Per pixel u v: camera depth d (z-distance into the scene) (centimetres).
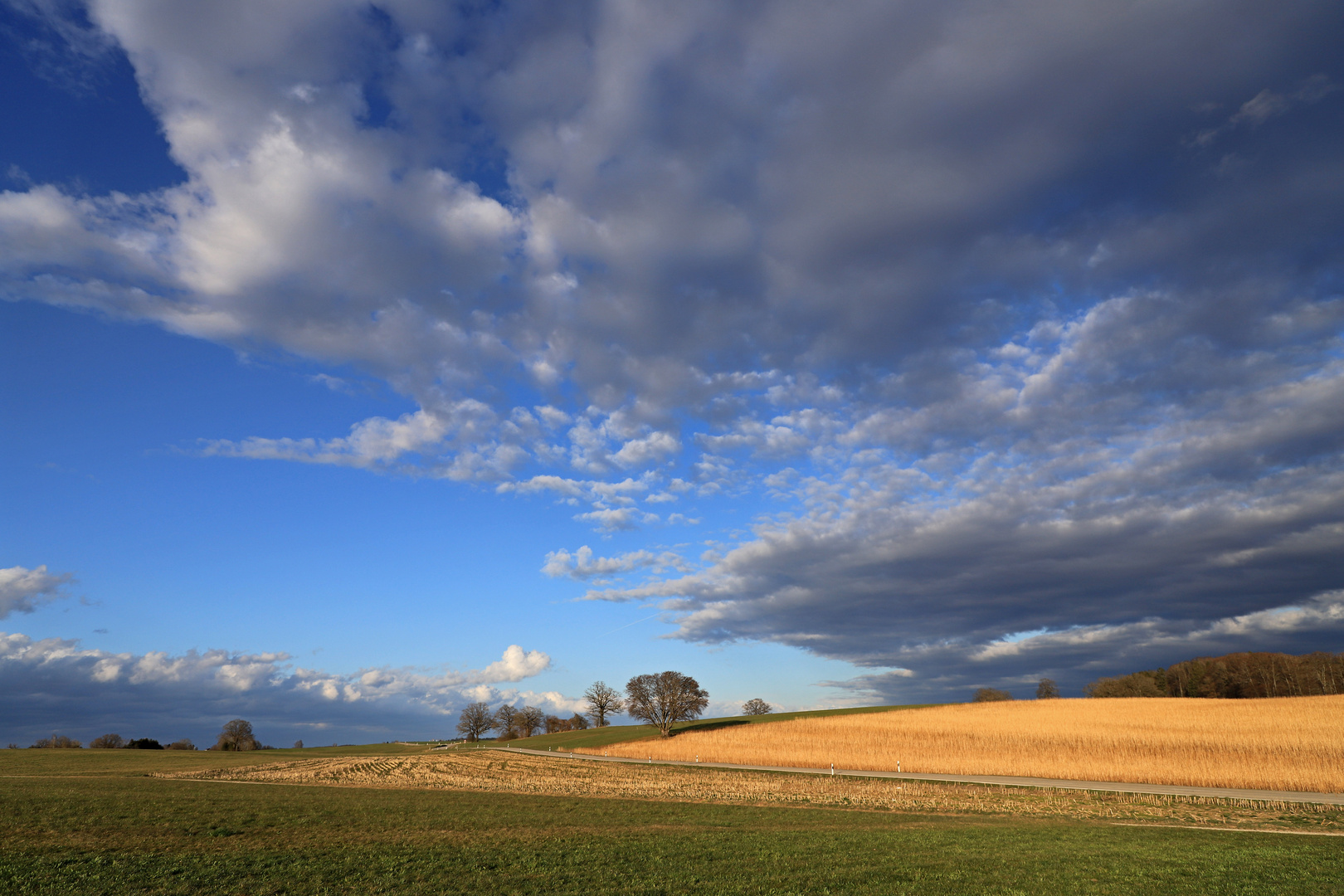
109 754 10450
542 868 2208
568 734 15675
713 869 2214
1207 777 5638
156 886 1858
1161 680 16150
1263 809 4200
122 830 2828
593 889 1914
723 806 4338
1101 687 15325
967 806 4494
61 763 7931
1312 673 13950
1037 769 6706
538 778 6506
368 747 15438
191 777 6266
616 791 5391
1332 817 3847
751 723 12631
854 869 2206
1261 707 9762
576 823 3434
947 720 10375
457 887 1927
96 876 1945
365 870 2125
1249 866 2288
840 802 4653
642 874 2114
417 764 8075
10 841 2481
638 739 12075
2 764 7581
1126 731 8225
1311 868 2261
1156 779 5897
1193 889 1959
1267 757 6291
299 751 13725
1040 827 3403
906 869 2227
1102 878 2098
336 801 4231
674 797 4919
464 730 17900
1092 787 5428
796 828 3331
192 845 2553
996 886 1981
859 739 9219
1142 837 3022
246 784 5512
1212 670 14938
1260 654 14812
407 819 3441
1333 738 6962
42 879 1900
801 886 1972
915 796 4991
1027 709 11025
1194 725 8412
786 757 8406
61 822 2922
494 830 3106
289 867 2156
